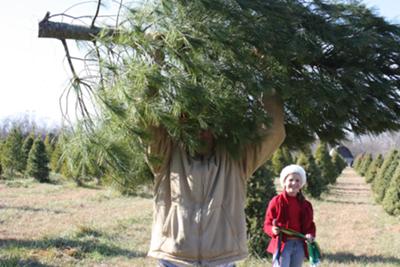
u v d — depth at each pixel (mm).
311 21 2625
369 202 17203
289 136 3199
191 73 2363
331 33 2562
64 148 2604
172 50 2330
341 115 2709
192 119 2576
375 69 2723
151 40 2379
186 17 2381
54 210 12062
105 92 2477
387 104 2746
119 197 15352
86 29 2594
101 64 2447
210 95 2396
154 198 2773
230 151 2672
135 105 2371
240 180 2766
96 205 13375
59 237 8227
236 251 2660
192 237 2590
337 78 2656
